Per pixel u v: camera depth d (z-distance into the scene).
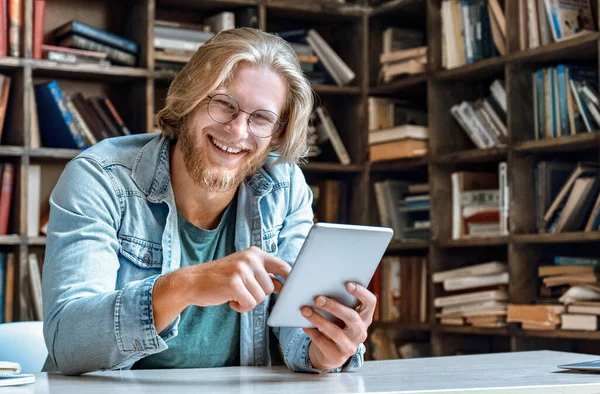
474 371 1.33
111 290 1.36
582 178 2.94
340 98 3.97
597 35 2.80
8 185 3.27
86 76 3.47
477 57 3.35
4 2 3.22
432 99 3.49
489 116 3.28
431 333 3.45
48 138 3.42
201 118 1.48
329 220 3.84
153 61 3.45
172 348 1.54
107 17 3.66
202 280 1.20
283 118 1.60
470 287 3.25
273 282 1.31
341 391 1.03
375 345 3.68
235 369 1.44
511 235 3.10
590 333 2.76
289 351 1.41
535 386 1.09
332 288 1.28
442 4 3.48
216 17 3.69
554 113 3.01
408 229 3.69
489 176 3.46
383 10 3.79
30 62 3.23
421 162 3.54
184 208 1.58
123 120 3.64
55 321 1.28
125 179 1.50
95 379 1.22
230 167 1.51
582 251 3.20
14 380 1.12
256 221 1.65
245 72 1.48
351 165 3.78
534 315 2.94
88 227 1.38
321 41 3.80
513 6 3.15
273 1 3.67
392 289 3.65
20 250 3.22
